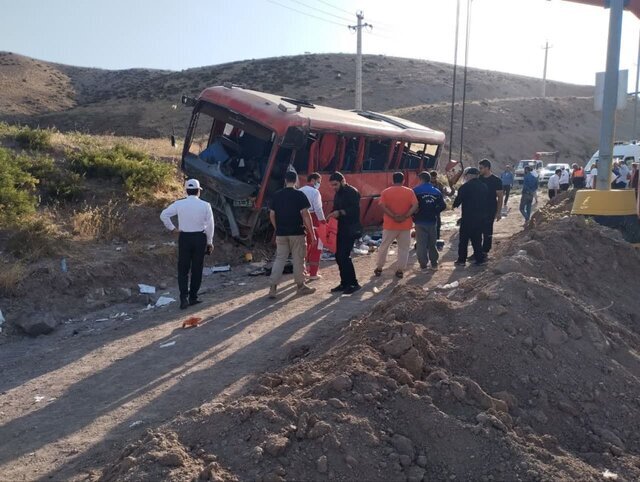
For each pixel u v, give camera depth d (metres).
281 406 4.25
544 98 76.50
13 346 8.59
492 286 6.17
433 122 60.94
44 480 4.71
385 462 3.90
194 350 7.60
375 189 16.36
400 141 17.27
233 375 6.64
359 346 5.11
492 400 4.54
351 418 4.14
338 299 9.61
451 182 23.30
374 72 85.06
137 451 4.05
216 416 4.28
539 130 67.56
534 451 4.09
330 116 14.30
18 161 14.03
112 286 10.88
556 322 5.62
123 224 13.30
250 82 75.94
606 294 8.08
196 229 9.71
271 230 13.86
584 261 8.57
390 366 4.76
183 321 8.98
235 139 14.12
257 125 13.09
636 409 4.90
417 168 18.97
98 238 12.45
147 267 11.74
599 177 11.19
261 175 13.22
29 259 10.65
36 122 58.72
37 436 5.52
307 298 9.84
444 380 4.61
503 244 13.20
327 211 14.35
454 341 5.34
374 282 10.62
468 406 4.47
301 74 80.12
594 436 4.61
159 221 13.94
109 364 7.33
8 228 11.28
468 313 5.74
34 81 79.88
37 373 7.23
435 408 4.30
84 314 9.97
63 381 6.88
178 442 4.10
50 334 9.04
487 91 87.62
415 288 6.59
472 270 10.95
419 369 4.86
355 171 15.48
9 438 5.52
